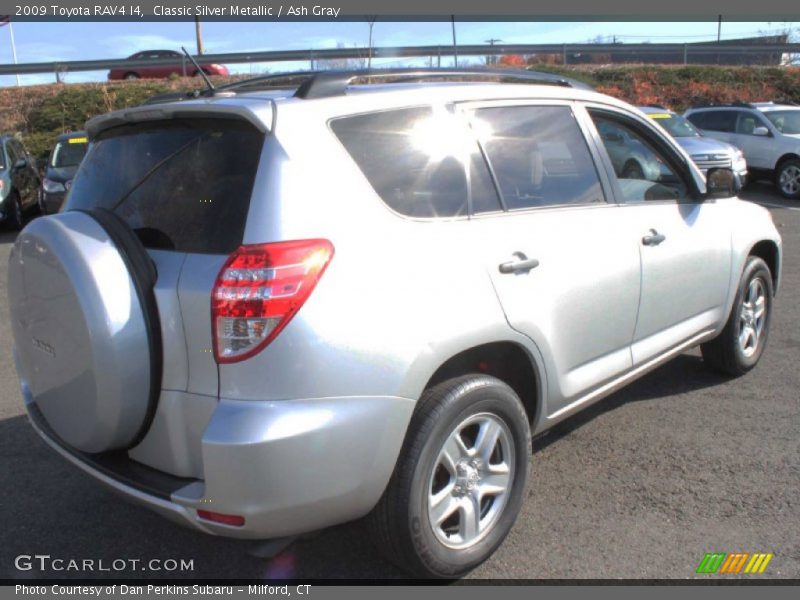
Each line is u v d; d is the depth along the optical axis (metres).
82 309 2.62
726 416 4.61
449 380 3.01
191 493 2.61
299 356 2.53
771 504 3.62
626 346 3.94
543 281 3.30
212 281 2.56
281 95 2.98
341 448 2.60
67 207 3.29
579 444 4.31
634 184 4.14
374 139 2.93
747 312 5.12
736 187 4.54
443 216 3.04
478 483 3.13
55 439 3.18
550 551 3.32
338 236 2.66
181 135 2.93
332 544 3.45
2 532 3.59
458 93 3.32
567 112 3.80
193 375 2.64
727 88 25.30
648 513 3.59
